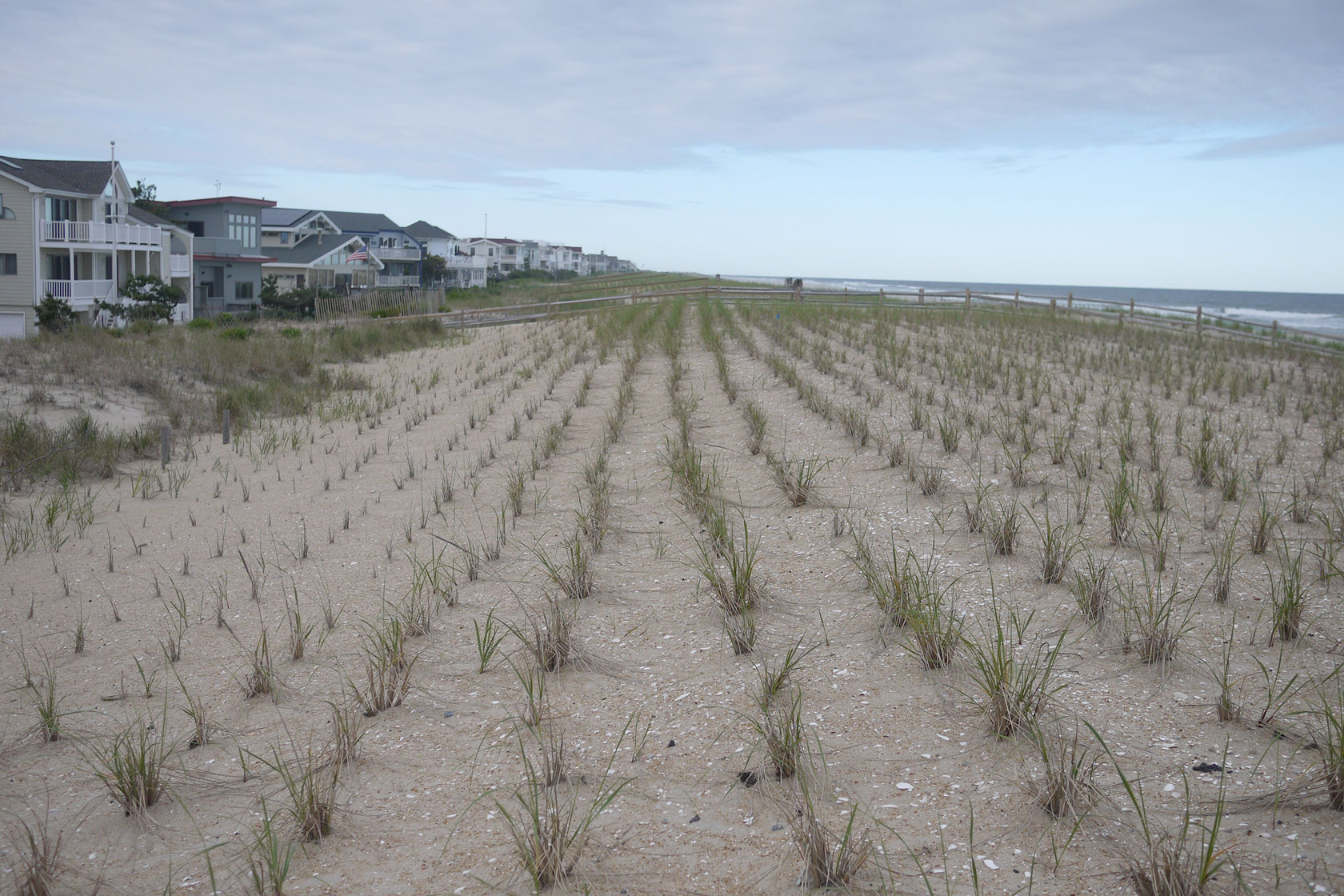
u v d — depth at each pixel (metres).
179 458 13.12
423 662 5.68
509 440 12.93
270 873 3.57
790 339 21.97
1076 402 12.85
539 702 4.80
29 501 10.53
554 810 3.92
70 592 7.60
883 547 7.01
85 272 38.12
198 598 7.33
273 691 5.35
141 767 4.15
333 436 14.45
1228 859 3.06
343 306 45.16
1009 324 28.61
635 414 13.99
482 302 56.88
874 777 3.98
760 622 5.80
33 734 5.09
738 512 8.32
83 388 17.33
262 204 52.41
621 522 8.40
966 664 4.93
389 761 4.49
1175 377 16.53
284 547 8.61
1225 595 5.60
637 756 4.33
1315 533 6.82
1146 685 4.61
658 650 5.61
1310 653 4.82
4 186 33.91
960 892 3.18
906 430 11.21
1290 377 16.91
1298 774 3.67
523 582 7.01
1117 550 6.60
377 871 3.62
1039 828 3.51
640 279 112.69
